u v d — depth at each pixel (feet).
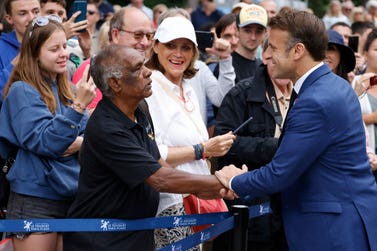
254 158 18.63
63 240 14.90
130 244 14.38
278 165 14.15
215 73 24.32
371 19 43.39
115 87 14.06
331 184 14.17
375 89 22.41
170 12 18.92
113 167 13.93
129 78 13.93
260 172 14.49
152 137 15.03
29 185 16.21
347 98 14.24
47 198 16.31
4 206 17.44
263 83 19.30
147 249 14.76
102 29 23.89
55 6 22.31
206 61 26.21
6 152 16.56
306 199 14.33
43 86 16.51
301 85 14.53
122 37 20.25
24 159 16.28
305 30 14.28
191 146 16.74
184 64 17.34
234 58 24.97
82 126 17.21
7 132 16.30
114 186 14.14
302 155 13.93
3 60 19.93
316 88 14.16
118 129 13.91
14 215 16.37
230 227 16.15
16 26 20.16
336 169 14.15
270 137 18.83
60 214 16.49
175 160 16.46
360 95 21.52
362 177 14.39
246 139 18.76
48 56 16.52
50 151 15.75
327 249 14.10
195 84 22.27
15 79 16.65
